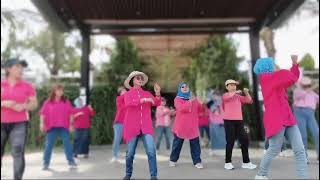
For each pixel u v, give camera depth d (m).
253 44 10.03
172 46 11.91
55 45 15.62
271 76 4.45
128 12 8.96
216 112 6.50
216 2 8.51
